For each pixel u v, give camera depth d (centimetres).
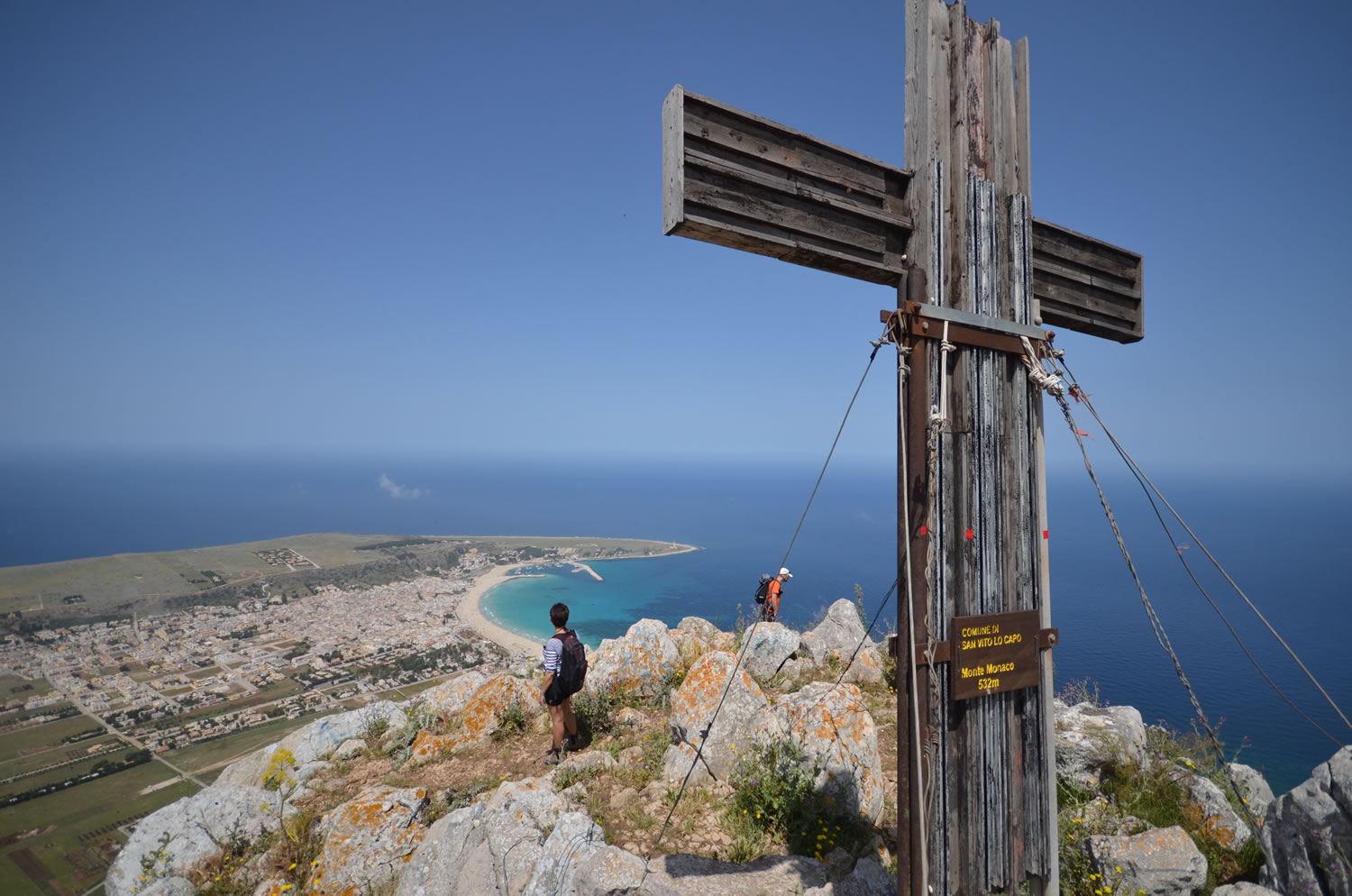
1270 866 419
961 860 394
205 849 570
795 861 449
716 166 328
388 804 559
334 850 529
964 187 408
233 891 523
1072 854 455
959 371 403
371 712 841
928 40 394
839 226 371
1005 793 417
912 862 371
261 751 777
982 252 417
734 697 624
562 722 675
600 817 531
